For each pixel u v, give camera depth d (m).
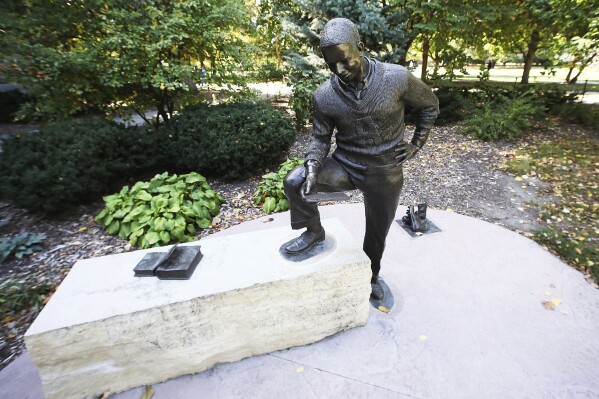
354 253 2.38
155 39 5.66
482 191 5.27
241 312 2.17
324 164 2.17
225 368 2.29
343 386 2.11
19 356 2.51
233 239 2.63
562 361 2.20
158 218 3.95
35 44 5.15
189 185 4.65
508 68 34.19
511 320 2.53
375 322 2.56
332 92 1.88
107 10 5.71
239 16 6.41
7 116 11.42
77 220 4.63
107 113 6.70
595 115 9.16
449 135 8.41
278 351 2.40
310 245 2.41
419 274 3.05
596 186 5.26
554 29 9.56
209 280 2.16
